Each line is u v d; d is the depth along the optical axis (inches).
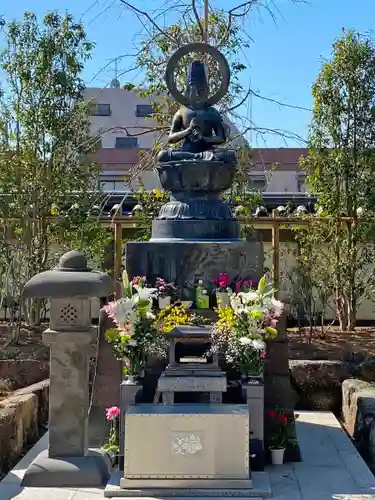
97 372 241.0
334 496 200.1
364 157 448.8
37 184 446.9
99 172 510.0
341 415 319.3
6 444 233.1
